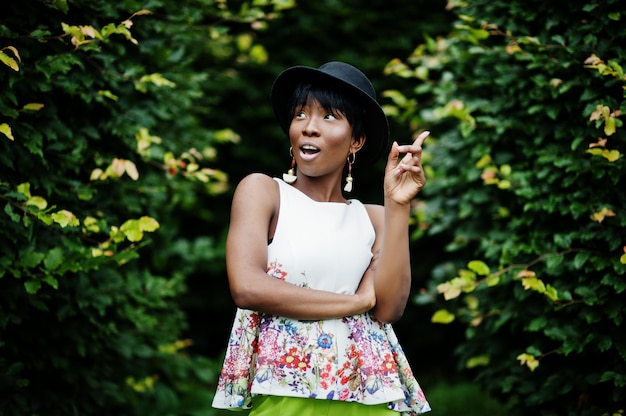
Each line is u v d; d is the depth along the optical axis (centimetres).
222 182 518
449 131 409
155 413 399
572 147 307
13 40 273
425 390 573
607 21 307
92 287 315
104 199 328
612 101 298
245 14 376
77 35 266
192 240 650
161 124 400
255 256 213
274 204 224
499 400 375
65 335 309
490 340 357
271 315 219
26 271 267
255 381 212
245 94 606
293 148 226
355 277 226
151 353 379
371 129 239
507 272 337
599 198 306
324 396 211
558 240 309
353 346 220
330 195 233
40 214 254
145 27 337
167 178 390
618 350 294
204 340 671
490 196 367
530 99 338
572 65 315
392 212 222
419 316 618
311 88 223
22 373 310
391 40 582
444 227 392
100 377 344
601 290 300
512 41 328
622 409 307
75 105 310
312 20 580
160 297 379
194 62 511
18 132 276
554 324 318
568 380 318
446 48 397
